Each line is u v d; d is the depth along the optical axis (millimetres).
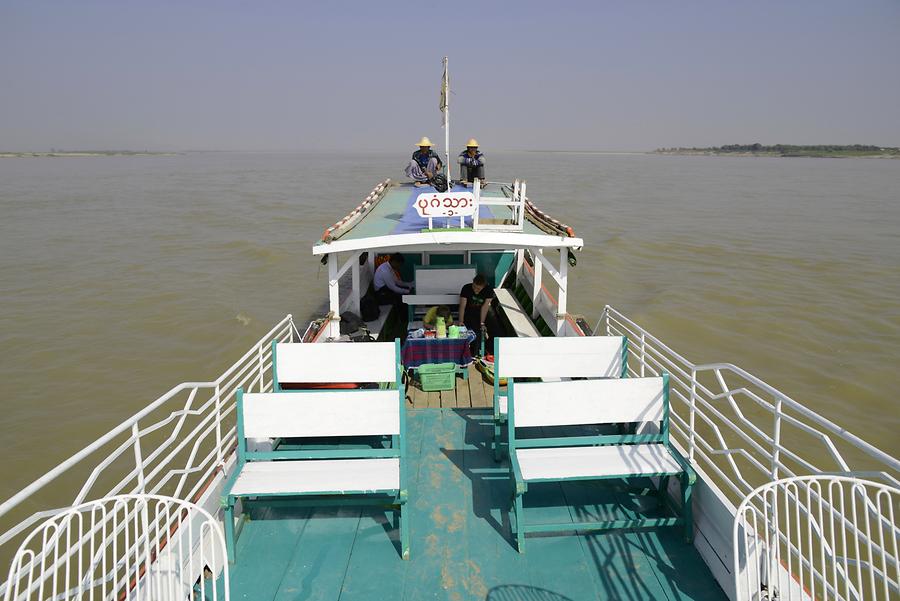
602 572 4230
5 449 9609
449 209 6945
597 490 5133
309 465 4504
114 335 14844
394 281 9586
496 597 4016
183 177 92312
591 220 35594
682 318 16188
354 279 9000
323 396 4520
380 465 4500
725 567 4031
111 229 31766
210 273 21344
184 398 11406
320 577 4188
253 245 26125
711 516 4309
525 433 6098
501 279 11031
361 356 5680
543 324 9109
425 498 5086
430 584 4125
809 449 9406
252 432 4539
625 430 5961
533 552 4430
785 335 14961
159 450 4051
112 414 10812
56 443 9820
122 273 21359
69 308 17062
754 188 66875
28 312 16656
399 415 4547
